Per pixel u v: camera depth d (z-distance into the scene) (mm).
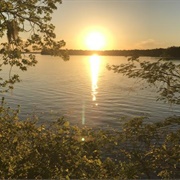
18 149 9461
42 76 130250
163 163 9023
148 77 8422
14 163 8898
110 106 61094
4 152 9211
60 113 53000
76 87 93062
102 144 9961
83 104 63562
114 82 110312
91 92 82438
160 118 48406
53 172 9016
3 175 8531
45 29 8516
